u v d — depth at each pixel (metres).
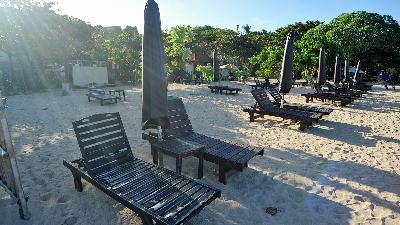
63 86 17.91
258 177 5.55
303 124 9.05
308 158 6.62
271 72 32.12
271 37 61.81
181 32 31.95
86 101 15.21
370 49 39.78
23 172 5.61
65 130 8.88
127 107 13.24
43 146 7.25
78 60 25.22
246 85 26.83
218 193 3.98
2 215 4.16
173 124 6.29
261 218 4.21
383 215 4.31
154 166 4.83
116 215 4.21
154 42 4.55
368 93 20.55
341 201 4.72
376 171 5.90
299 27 56.28
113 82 27.16
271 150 7.17
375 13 40.56
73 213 4.25
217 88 18.91
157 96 4.68
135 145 7.43
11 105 13.76
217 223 4.07
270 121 10.45
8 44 20.88
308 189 5.11
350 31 38.97
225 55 60.31
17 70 21.59
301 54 26.30
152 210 3.52
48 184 5.12
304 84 24.69
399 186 5.24
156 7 4.62
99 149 4.77
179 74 31.91
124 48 29.58
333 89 18.27
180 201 3.81
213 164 6.17
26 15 21.39
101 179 4.30
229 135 8.57
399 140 8.15
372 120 10.84
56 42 23.34
